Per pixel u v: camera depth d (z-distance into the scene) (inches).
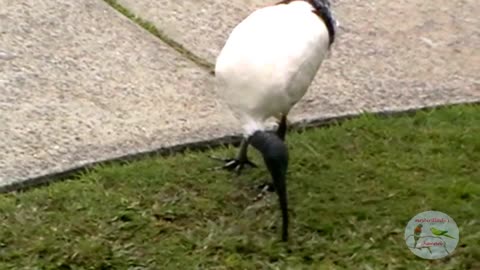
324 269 271.3
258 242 280.2
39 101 347.3
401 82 372.8
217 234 283.7
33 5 412.2
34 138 325.4
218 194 302.7
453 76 380.2
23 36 388.2
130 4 419.5
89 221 288.2
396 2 435.5
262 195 303.0
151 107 348.2
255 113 263.9
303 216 292.7
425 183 310.2
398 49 396.5
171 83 364.2
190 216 292.8
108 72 368.5
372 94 362.9
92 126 334.6
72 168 311.3
